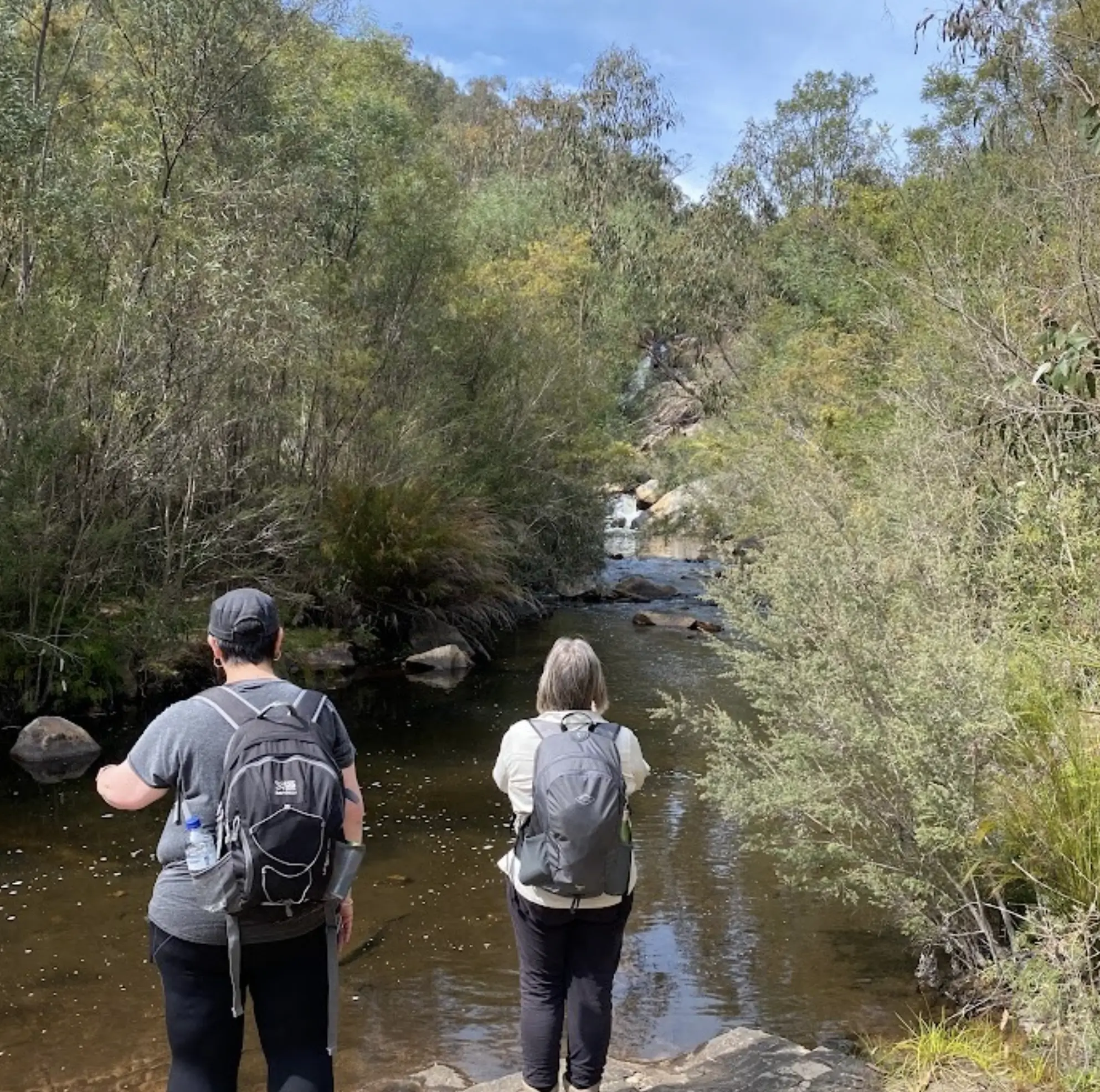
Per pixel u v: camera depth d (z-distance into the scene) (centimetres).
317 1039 284
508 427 1892
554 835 326
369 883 672
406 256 1650
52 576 1049
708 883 662
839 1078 395
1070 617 528
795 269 2295
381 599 1409
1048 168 816
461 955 569
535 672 1358
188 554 1180
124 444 1082
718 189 3650
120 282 1103
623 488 2762
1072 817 446
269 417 1323
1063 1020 393
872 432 1184
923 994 506
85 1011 509
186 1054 280
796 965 546
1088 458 601
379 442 1515
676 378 3531
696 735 1015
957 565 542
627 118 4053
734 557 746
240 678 297
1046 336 563
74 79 1293
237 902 263
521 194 3372
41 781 882
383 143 1703
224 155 1345
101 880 673
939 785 463
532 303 2188
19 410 996
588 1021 347
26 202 1039
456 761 948
